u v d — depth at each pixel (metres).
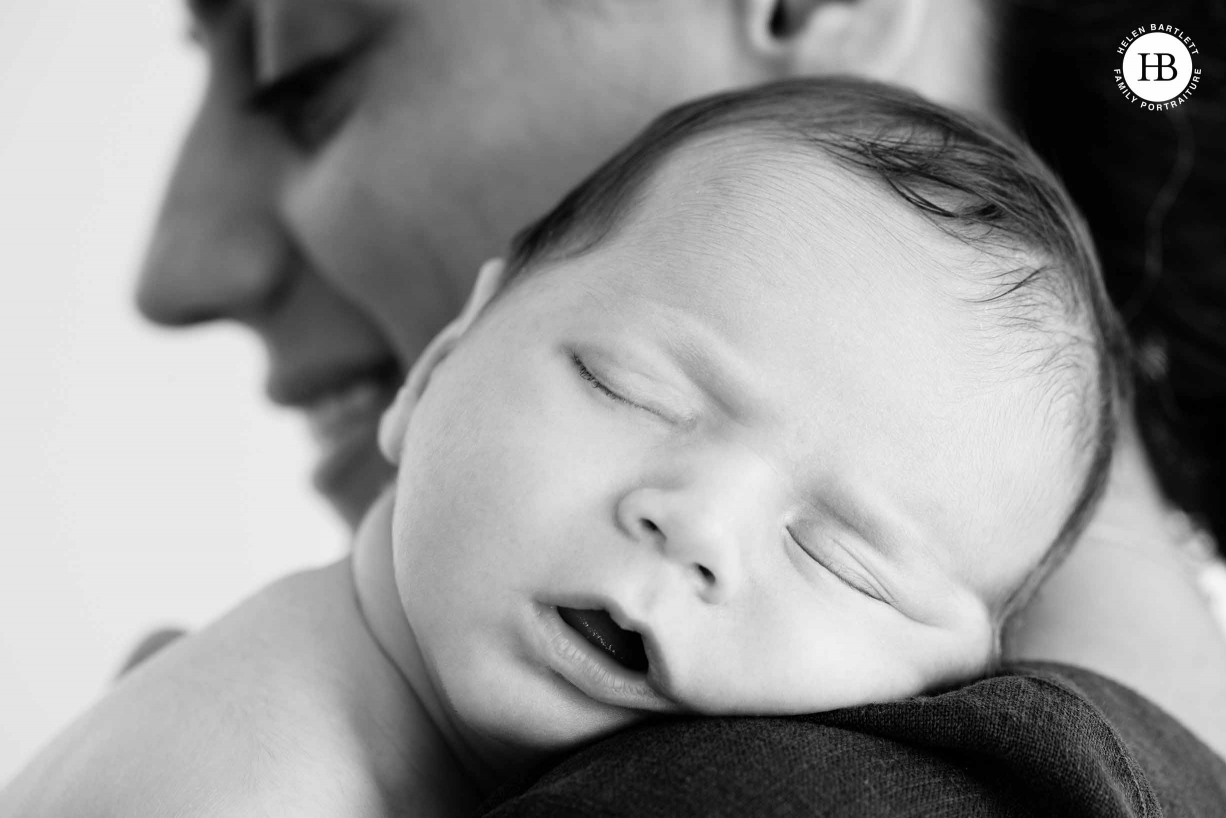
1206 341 1.56
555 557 0.81
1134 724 0.86
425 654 0.86
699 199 0.94
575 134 1.27
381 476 1.48
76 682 2.37
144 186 2.42
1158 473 1.62
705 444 0.84
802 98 1.03
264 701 0.86
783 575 0.83
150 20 2.42
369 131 1.31
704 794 0.65
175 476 2.45
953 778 0.71
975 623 0.92
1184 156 1.49
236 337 2.46
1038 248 0.95
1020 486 0.92
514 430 0.86
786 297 0.88
